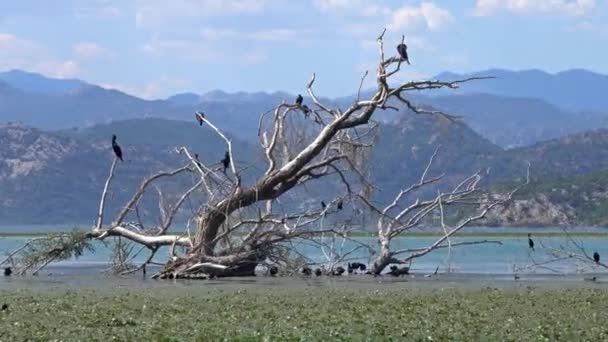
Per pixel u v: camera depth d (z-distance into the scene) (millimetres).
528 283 72562
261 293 61219
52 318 46844
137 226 83438
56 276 79688
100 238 81875
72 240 81312
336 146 81688
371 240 120188
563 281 75250
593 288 66875
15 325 43969
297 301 55594
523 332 43031
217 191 78375
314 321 46281
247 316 48000
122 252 83438
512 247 150500
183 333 41750
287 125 82812
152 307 51906
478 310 51438
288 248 80062
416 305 53656
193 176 90000
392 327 44188
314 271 80875
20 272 81688
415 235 171125
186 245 77812
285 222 78375
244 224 77688
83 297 58125
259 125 81562
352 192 78938
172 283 70750
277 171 76812
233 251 77062
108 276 79312
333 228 84188
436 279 77312
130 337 40594
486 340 40656
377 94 75438
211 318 47188
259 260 78312
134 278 76812
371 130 82250
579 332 43125
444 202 83812
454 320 46938
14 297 58062
